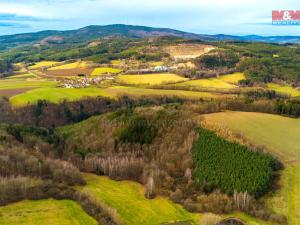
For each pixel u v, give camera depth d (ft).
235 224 187.62
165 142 300.81
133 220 199.31
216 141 271.08
